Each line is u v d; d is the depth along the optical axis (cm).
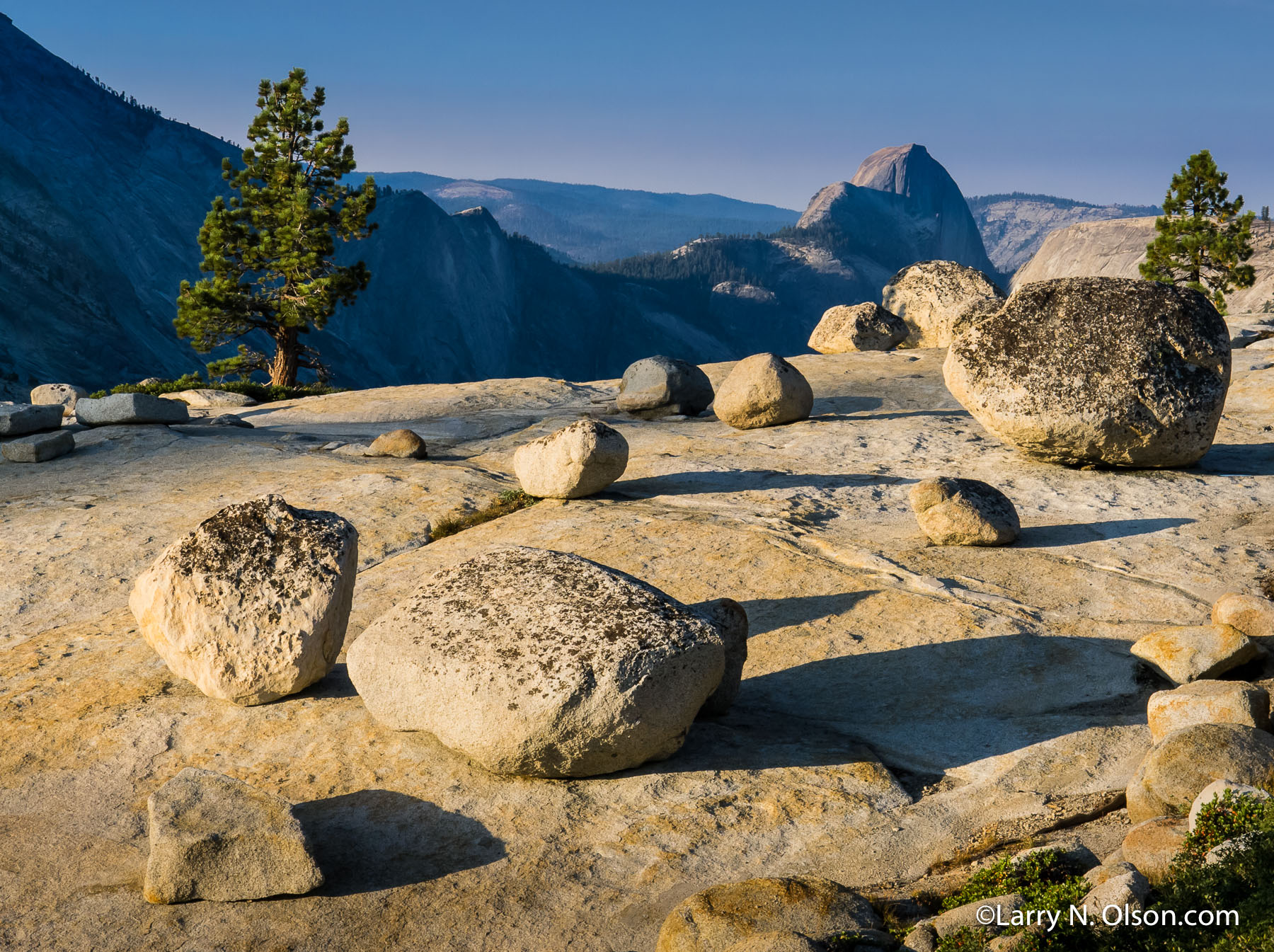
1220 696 743
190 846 636
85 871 688
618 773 772
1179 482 1543
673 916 570
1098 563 1206
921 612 1065
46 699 970
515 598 802
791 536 1345
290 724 885
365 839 705
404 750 821
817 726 859
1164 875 528
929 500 1292
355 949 590
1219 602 981
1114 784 729
